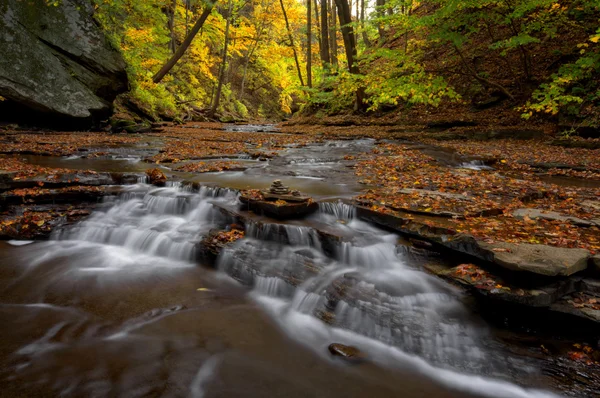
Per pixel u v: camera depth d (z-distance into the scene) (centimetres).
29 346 334
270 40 3981
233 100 4003
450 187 673
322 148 1273
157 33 2242
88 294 436
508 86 1595
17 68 1387
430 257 420
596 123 1165
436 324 343
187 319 387
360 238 463
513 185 684
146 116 2122
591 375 281
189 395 279
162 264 523
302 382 298
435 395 287
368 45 2873
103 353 327
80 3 1711
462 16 1455
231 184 714
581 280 328
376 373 310
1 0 1411
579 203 566
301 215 551
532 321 326
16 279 468
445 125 1585
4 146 1074
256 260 468
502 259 337
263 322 385
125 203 687
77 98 1534
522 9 1246
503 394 285
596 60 1123
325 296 392
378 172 837
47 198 655
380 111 2083
